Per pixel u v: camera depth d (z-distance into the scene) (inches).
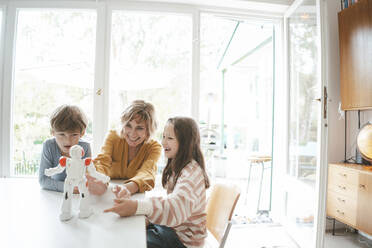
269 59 130.4
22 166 75.6
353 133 84.3
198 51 78.7
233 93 166.2
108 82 75.0
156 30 78.2
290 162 84.4
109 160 46.4
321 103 59.4
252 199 118.0
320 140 59.4
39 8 73.9
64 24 75.5
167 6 77.0
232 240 75.7
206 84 169.3
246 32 120.2
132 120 44.0
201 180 34.9
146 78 78.0
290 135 84.7
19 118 75.2
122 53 77.1
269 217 95.2
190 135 37.7
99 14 74.3
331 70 83.9
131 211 27.6
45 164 40.3
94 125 74.4
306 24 73.1
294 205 79.4
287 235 79.9
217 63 166.7
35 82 75.3
